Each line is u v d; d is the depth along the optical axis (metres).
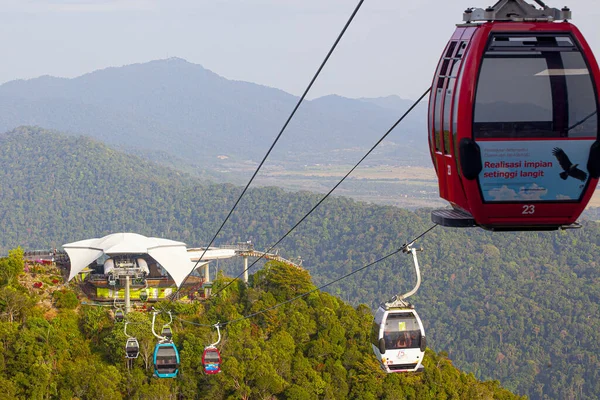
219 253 102.62
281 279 94.88
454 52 17.94
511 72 16.84
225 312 84.38
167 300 88.31
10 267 85.50
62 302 82.00
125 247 91.75
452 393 86.38
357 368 84.94
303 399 77.62
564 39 16.91
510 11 17.03
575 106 16.89
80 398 69.38
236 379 75.75
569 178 17.12
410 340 33.34
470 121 16.94
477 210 17.48
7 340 69.88
